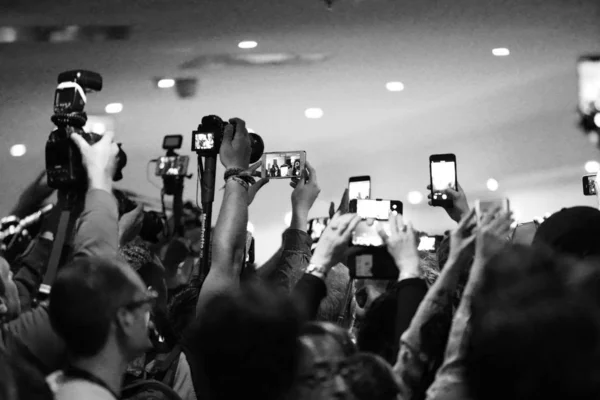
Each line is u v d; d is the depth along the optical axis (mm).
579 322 1424
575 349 1408
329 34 9047
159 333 3170
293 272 2961
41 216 4984
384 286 3334
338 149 8328
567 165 7914
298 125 8484
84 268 2125
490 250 1976
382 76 8742
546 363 1407
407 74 8719
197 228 6582
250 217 7980
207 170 3342
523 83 8359
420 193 8047
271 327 1729
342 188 8156
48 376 2174
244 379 1715
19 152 8281
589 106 8102
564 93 8227
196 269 4035
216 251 2879
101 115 8602
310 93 8727
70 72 2709
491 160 8070
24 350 2352
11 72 8883
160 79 8906
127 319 2117
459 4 8906
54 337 2379
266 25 9086
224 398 1734
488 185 7941
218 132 3328
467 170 8070
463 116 8320
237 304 1759
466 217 2146
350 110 8531
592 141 7984
